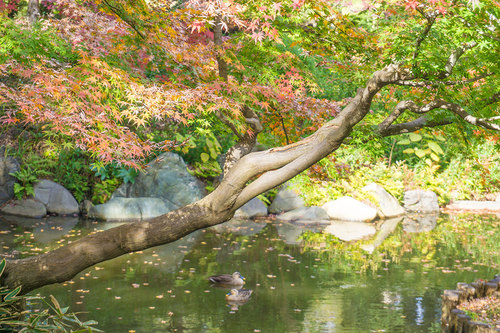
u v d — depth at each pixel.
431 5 4.23
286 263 9.48
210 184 15.95
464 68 5.23
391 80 4.39
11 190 13.78
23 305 4.29
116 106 5.43
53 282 4.13
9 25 5.75
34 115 4.46
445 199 17.81
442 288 8.01
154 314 6.65
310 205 15.28
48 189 13.96
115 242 4.08
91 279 8.17
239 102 5.43
